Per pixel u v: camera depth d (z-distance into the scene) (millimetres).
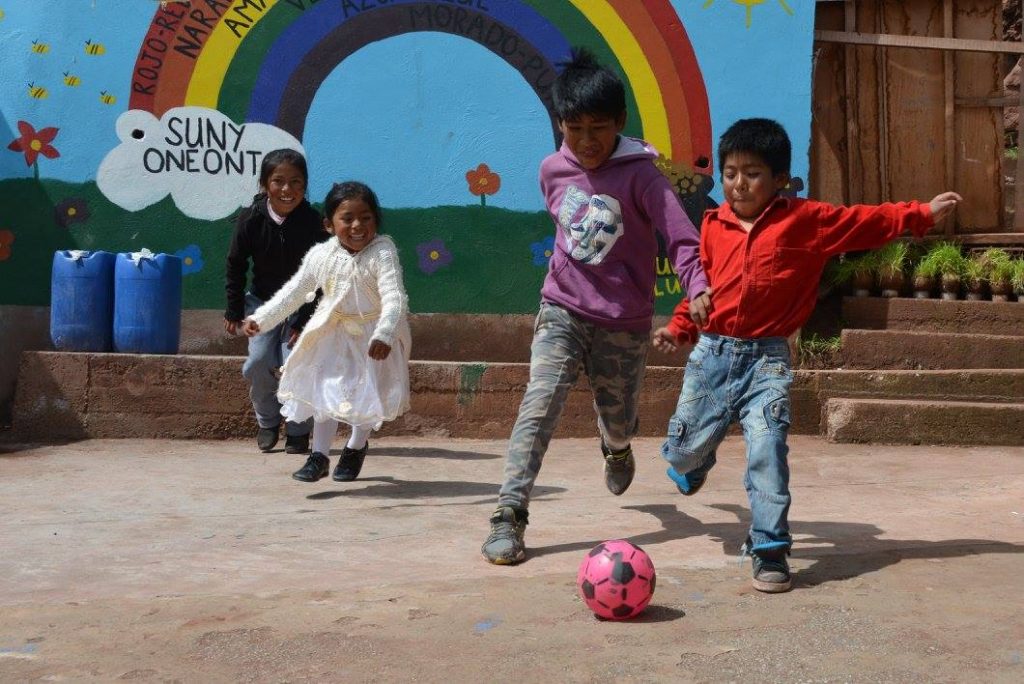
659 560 3916
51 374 6898
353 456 5625
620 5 8289
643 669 2742
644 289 4238
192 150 7902
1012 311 8289
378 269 5223
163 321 7086
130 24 7836
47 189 7762
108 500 5078
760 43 8398
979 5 9320
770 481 3537
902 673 2705
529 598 3383
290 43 8008
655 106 8352
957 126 9391
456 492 5348
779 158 3680
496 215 8219
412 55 8141
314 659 2840
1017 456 6543
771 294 3691
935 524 4559
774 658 2816
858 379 7418
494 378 7262
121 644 2971
